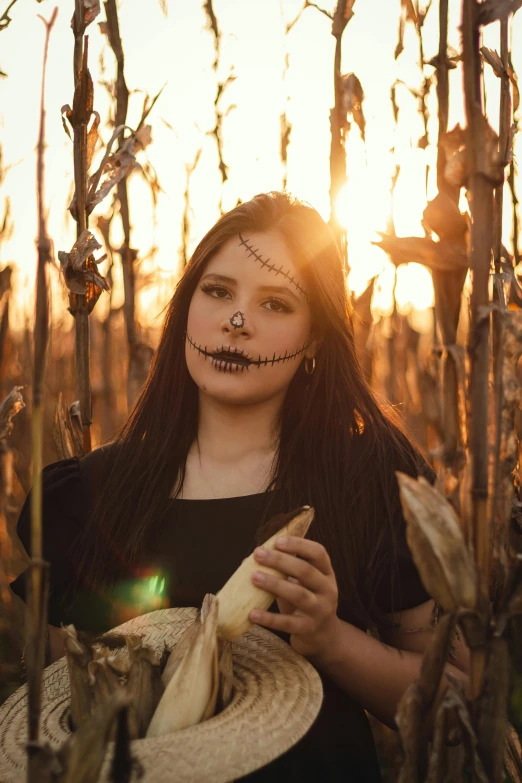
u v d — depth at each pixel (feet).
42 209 2.53
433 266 3.25
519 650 6.78
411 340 12.45
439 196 3.27
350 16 7.29
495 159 3.05
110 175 6.28
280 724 3.50
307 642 4.09
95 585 5.30
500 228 4.85
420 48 7.96
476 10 2.99
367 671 4.42
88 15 5.91
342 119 7.36
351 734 4.80
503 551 3.48
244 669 4.00
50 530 5.69
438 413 5.63
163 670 3.88
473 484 3.13
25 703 4.14
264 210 5.34
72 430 6.59
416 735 3.06
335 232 7.45
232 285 5.17
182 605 4.98
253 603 3.73
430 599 5.02
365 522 5.16
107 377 12.95
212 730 3.40
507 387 3.28
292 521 3.88
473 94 3.02
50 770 2.52
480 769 3.01
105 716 2.54
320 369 5.53
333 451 5.36
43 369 2.62
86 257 6.13
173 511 5.25
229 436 5.39
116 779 2.81
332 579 3.91
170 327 5.80
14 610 9.93
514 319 3.21
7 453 9.20
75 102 6.02
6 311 9.70
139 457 5.58
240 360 5.13
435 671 3.03
